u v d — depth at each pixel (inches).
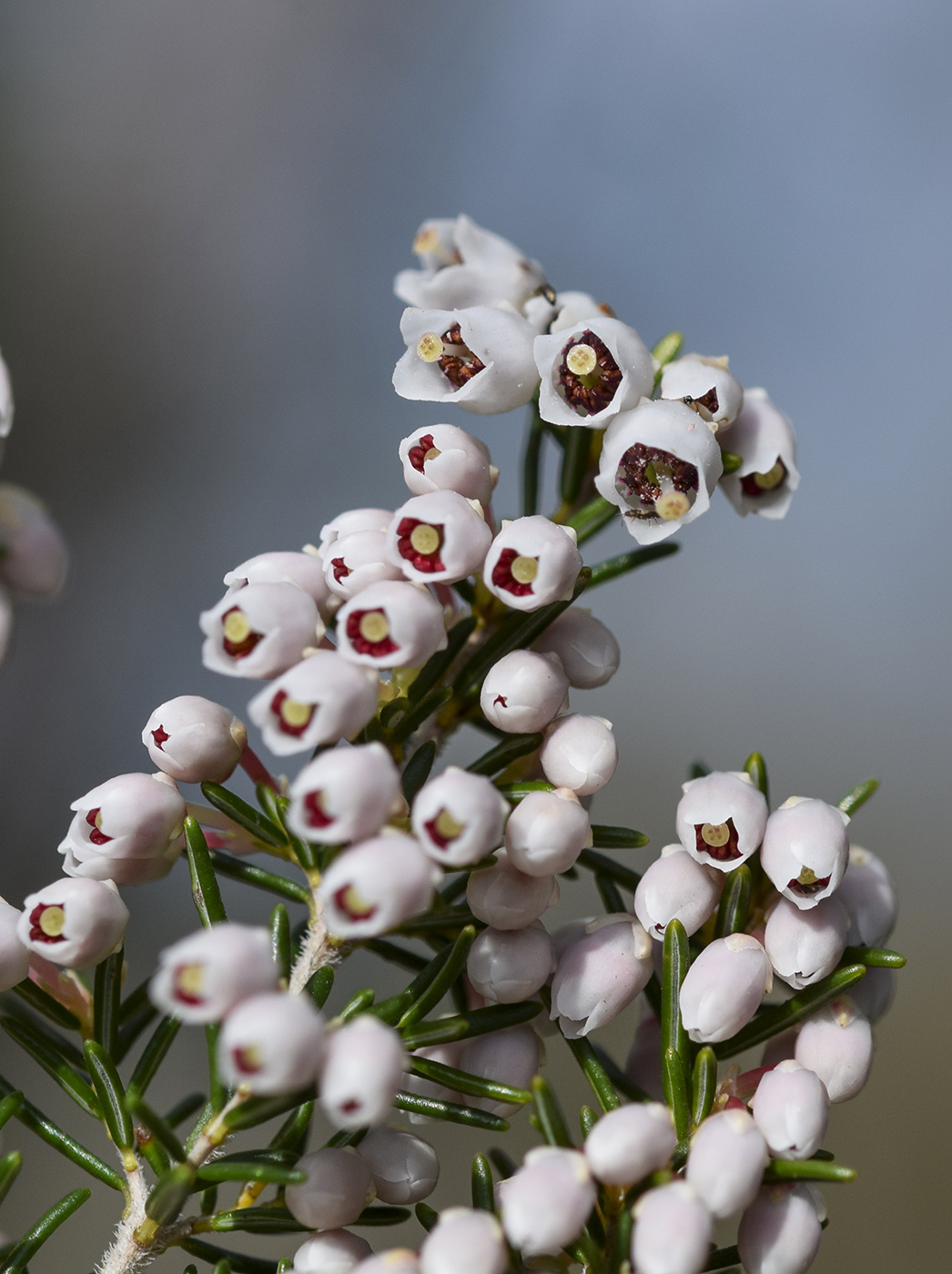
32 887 11.1
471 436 4.1
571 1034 4.1
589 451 4.4
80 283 13.7
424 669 4.2
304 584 4.1
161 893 10.0
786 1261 3.9
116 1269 3.9
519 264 4.6
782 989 4.3
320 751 4.1
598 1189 3.9
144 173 14.4
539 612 4.1
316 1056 3.6
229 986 3.6
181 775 4.1
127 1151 4.0
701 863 4.1
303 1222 3.9
